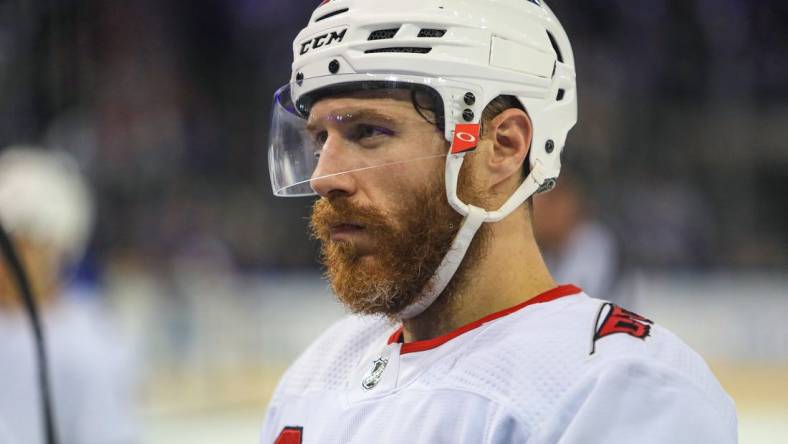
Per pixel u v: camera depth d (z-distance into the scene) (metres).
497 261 5.20
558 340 4.76
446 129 5.00
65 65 36.31
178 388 30.20
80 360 9.63
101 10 41.06
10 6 34.41
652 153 41.19
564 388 4.56
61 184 10.23
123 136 40.91
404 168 4.99
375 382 5.28
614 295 15.73
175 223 39.12
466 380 4.81
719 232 39.56
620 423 4.39
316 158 5.41
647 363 4.53
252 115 44.12
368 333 5.80
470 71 5.05
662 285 32.31
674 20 43.59
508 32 5.21
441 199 5.02
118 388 9.98
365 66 5.02
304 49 5.36
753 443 21.53
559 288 5.25
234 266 37.00
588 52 43.06
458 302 5.15
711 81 42.91
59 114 35.53
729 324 32.38
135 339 29.69
